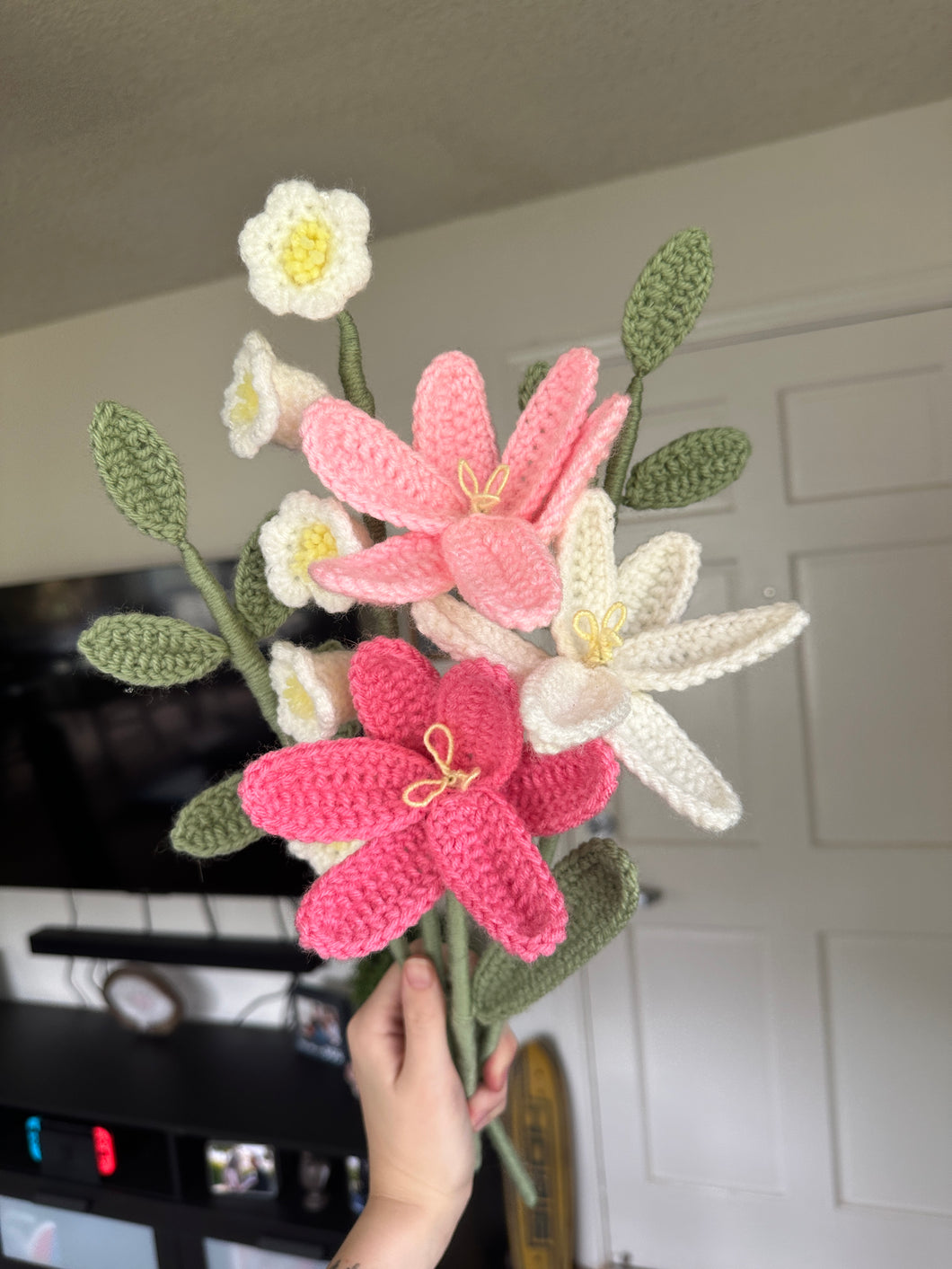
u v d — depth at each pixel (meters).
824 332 2.00
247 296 2.36
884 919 2.07
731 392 2.07
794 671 2.09
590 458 0.44
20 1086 2.36
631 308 0.51
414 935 0.68
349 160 1.86
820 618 2.06
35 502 2.61
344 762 0.45
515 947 0.40
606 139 1.87
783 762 2.11
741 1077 2.21
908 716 2.02
